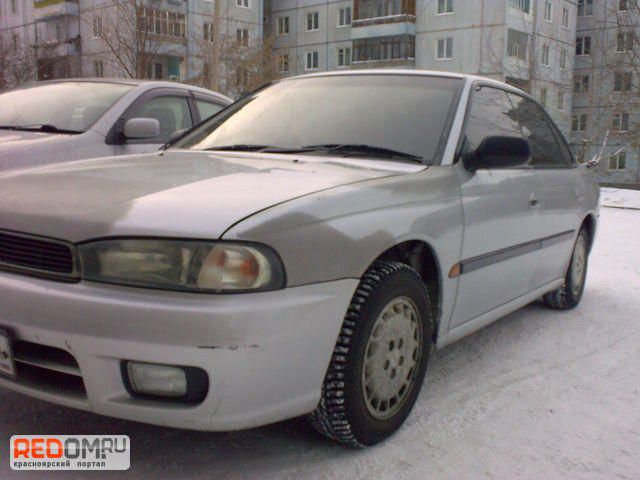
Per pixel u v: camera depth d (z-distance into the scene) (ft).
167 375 7.00
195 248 6.92
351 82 12.17
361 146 10.55
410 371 9.20
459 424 9.51
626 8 73.15
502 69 106.22
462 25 129.39
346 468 8.11
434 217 9.32
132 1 74.38
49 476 7.63
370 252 8.07
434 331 9.96
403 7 134.21
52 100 17.92
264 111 12.12
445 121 10.77
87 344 6.98
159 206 7.39
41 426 8.86
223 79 92.43
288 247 7.22
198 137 12.11
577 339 13.89
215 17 60.64
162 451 8.33
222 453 8.34
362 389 8.17
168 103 18.76
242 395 6.97
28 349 7.55
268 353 7.00
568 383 11.33
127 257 7.02
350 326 7.94
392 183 8.96
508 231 11.48
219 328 6.72
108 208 7.45
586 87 137.59
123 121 17.03
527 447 8.93
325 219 7.68
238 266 6.90
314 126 11.23
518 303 12.83
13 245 7.65
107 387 7.06
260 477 7.82
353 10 141.59
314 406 7.75
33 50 119.65
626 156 135.33
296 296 7.23
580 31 146.10
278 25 155.84
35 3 135.44
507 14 124.36
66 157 15.43
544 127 14.83
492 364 12.13
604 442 9.18
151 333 6.78
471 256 10.36
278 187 8.09
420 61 135.95
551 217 13.44
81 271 7.19
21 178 8.86
